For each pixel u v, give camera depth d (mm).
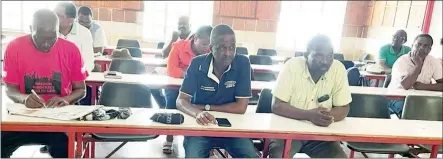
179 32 4656
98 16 6750
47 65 2070
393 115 3697
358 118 2299
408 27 6133
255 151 2145
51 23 1916
